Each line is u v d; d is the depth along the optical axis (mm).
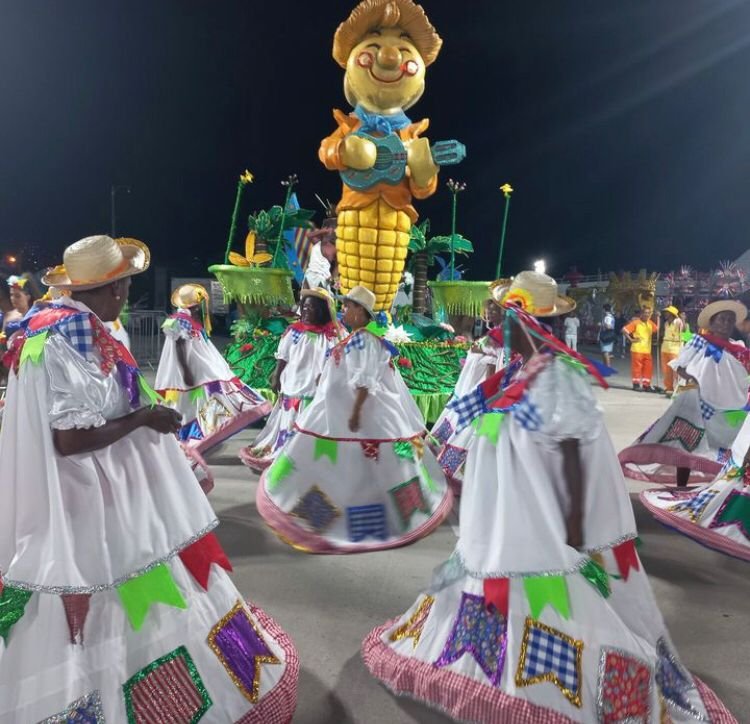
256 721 2559
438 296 9773
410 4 7547
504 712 2609
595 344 26375
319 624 3771
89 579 2283
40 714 2178
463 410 2889
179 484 2629
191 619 2510
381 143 7504
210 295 20047
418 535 5016
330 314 6801
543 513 2617
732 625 3850
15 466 2342
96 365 2387
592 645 2598
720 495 4660
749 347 6367
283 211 9891
